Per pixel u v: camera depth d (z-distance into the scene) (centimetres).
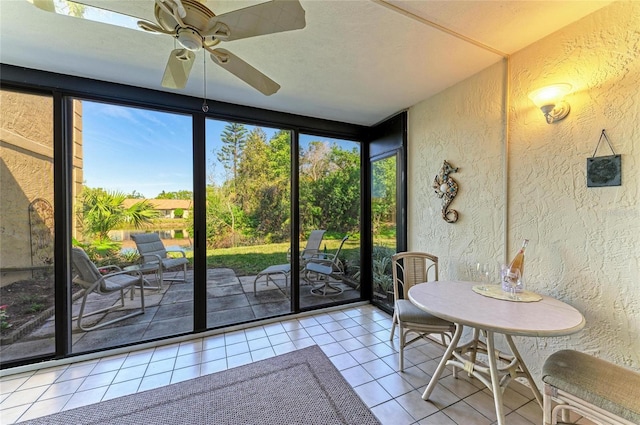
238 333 259
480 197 209
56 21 151
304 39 169
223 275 274
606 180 141
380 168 331
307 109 289
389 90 243
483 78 206
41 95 210
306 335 254
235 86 233
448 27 158
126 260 241
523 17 150
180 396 170
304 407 159
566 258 158
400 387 178
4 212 203
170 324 254
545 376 128
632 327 132
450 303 153
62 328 212
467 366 163
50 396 171
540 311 139
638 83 130
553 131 164
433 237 254
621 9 135
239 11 104
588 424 144
